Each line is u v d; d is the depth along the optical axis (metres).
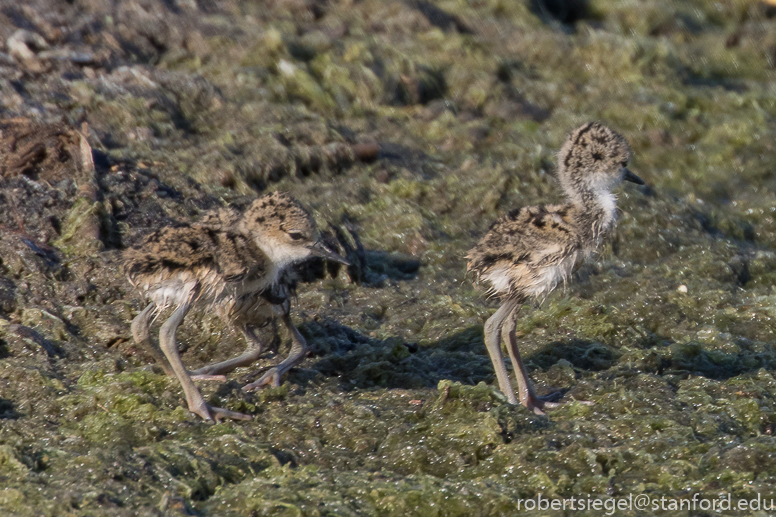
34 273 15.40
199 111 23.27
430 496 10.16
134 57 25.00
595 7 31.97
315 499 10.11
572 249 12.77
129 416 11.74
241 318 13.27
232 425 11.77
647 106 25.12
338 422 11.84
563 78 27.12
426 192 21.12
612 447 11.21
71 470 10.52
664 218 20.39
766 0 32.69
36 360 13.15
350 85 25.06
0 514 9.74
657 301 16.89
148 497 10.12
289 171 21.14
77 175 17.94
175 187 19.12
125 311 14.88
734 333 15.96
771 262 19.09
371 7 29.19
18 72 22.66
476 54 27.27
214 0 28.66
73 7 26.31
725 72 28.95
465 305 16.69
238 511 10.02
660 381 13.23
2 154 17.86
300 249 12.48
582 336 15.43
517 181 21.39
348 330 15.50
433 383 13.71
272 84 24.66
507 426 11.51
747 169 23.34
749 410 12.11
